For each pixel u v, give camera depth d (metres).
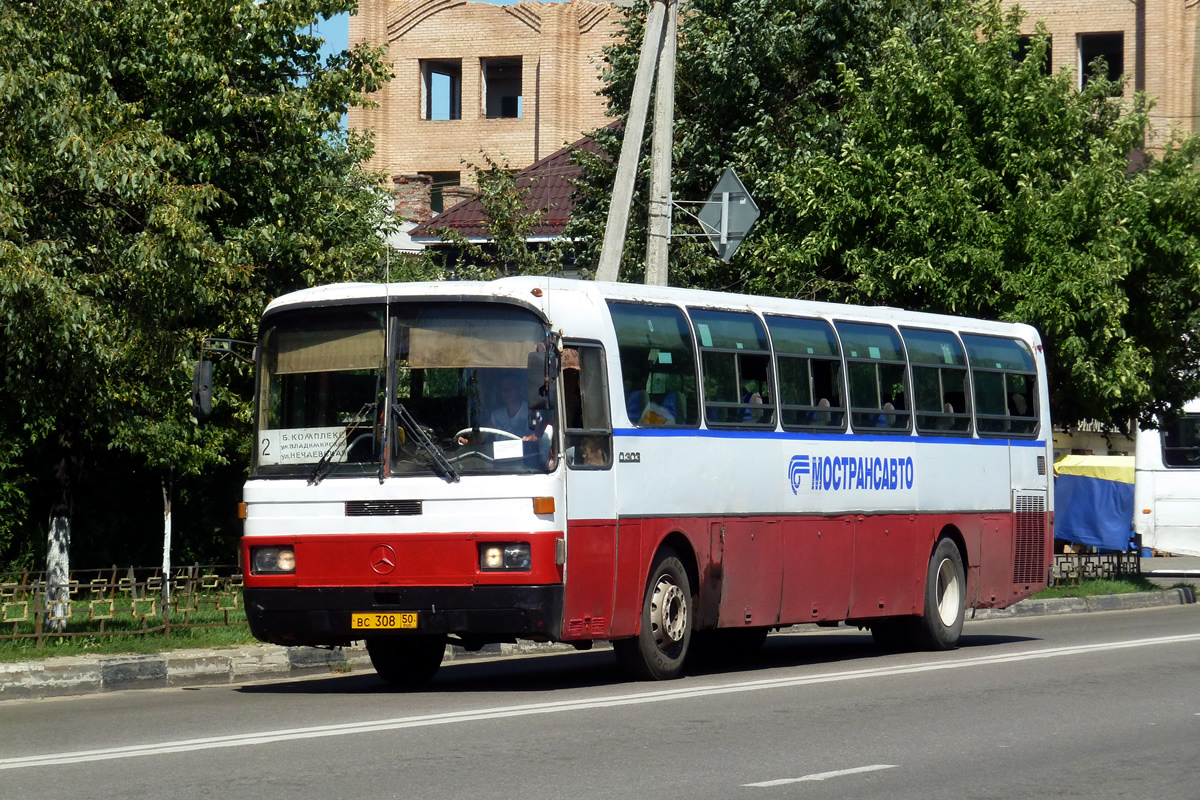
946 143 23.39
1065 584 27.64
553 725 10.80
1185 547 35.28
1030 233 22.52
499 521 12.67
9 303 14.21
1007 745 10.10
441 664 16.62
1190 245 23.33
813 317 16.58
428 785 8.51
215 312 19.50
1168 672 14.33
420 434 12.93
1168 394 26.30
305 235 20.47
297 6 19.89
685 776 8.84
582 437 13.24
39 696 13.54
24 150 15.08
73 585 18.67
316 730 10.52
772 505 15.51
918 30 27.19
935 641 17.83
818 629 22.25
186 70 18.81
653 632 14.02
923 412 17.92
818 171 23.38
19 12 16.19
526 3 57.81
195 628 17.14
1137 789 8.65
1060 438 44.78
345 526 12.91
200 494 27.75
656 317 14.42
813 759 9.48
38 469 25.19
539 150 57.41
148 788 8.41
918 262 22.38
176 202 15.66
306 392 13.26
